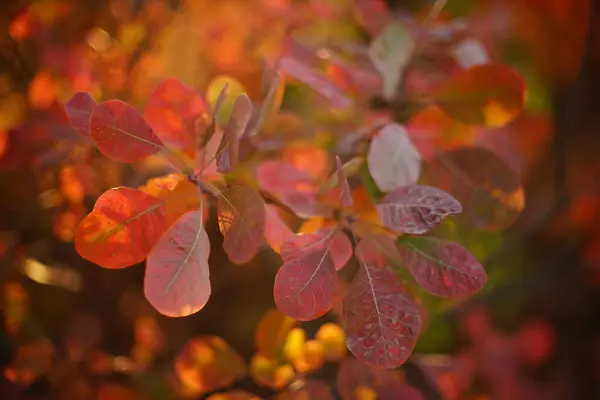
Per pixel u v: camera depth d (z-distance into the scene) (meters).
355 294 0.67
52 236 0.94
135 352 0.92
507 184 0.78
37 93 0.88
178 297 0.65
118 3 0.92
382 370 0.77
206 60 0.97
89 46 0.90
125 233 0.66
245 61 0.96
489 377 1.08
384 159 0.72
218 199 0.67
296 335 0.77
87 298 0.97
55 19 0.90
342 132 0.86
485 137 0.94
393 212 0.68
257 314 1.04
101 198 0.66
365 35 1.08
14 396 0.90
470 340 1.14
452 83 0.79
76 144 0.85
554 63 1.23
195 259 0.65
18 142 0.85
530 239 1.33
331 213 0.72
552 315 1.30
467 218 0.79
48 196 0.90
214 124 0.70
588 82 1.23
